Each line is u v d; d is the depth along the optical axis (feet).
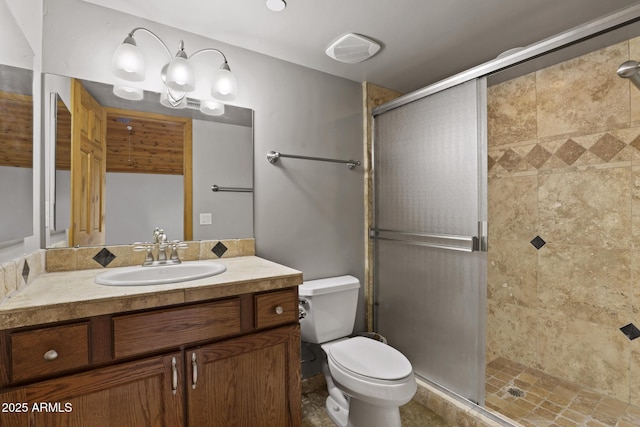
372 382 4.54
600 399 6.07
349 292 6.59
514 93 7.48
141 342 3.43
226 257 5.92
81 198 4.73
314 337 6.13
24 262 3.67
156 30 5.37
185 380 3.69
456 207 5.88
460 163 5.81
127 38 4.64
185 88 4.90
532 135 7.18
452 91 5.97
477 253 5.55
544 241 7.05
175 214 5.48
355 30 5.69
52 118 4.52
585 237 6.42
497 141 7.85
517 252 7.52
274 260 6.55
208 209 5.78
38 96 4.36
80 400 3.12
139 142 5.20
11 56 3.36
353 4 4.97
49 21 4.56
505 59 5.06
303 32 5.73
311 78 7.12
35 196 4.26
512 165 7.57
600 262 6.22
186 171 5.59
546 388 6.50
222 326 3.93
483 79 5.45
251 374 4.14
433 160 6.34
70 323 3.12
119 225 5.02
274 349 4.32
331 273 7.36
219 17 5.26
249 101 6.28
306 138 7.02
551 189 6.91
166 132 5.43
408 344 6.88
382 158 7.61
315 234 7.13
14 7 3.53
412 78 7.72
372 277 7.91
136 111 5.19
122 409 3.32
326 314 6.25
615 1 4.90
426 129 6.50
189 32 5.67
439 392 6.02
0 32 3.09
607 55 5.98
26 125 3.76
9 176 3.28
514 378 6.92
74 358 3.11
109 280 3.88
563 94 6.65
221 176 5.92
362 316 7.86
